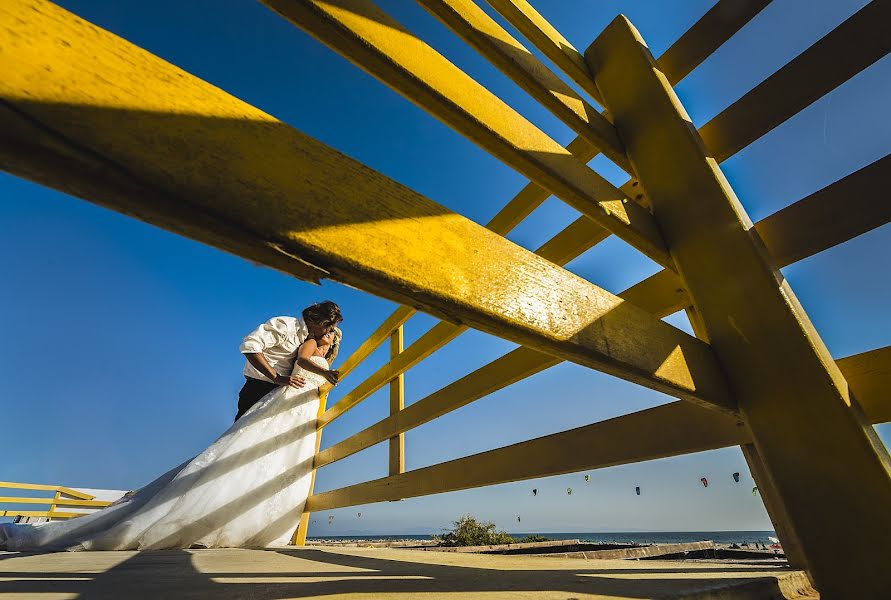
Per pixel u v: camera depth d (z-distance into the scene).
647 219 1.11
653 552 2.39
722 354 0.91
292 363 2.96
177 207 0.38
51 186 0.36
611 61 1.44
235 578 0.86
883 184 0.86
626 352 0.72
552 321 0.64
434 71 0.78
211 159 0.41
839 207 0.91
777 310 0.84
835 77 1.01
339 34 0.68
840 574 0.67
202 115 0.43
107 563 1.26
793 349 0.80
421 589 0.67
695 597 0.59
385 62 0.71
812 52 1.06
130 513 2.28
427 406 1.98
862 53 0.98
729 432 0.93
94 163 0.34
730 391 0.87
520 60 1.11
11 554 1.76
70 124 0.34
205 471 2.39
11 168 0.34
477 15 1.08
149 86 0.41
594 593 0.60
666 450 1.05
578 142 1.69
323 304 3.06
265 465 2.57
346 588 0.69
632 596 0.57
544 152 0.91
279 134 0.48
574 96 1.23
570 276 0.72
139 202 0.38
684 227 1.07
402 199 0.56
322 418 3.00
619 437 1.16
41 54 0.35
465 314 0.56
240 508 2.37
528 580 0.76
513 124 0.88
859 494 0.67
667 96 1.22
